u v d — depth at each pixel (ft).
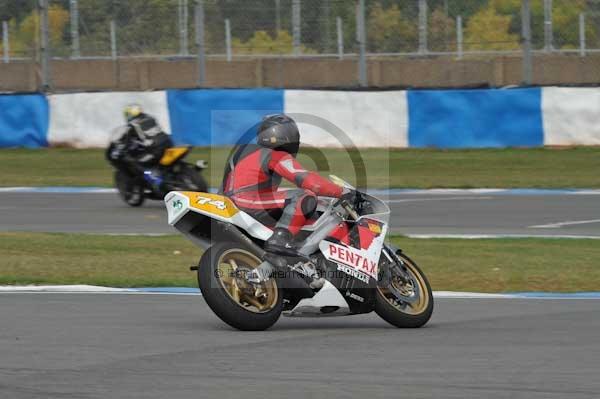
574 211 168.45
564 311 90.58
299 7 264.72
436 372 66.28
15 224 155.63
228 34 267.80
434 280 110.22
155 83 317.22
